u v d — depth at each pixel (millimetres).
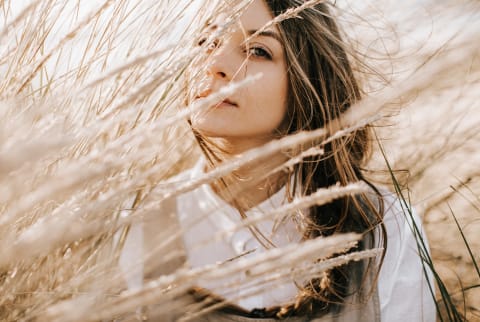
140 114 567
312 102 947
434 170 1478
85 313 307
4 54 547
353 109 391
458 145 1396
